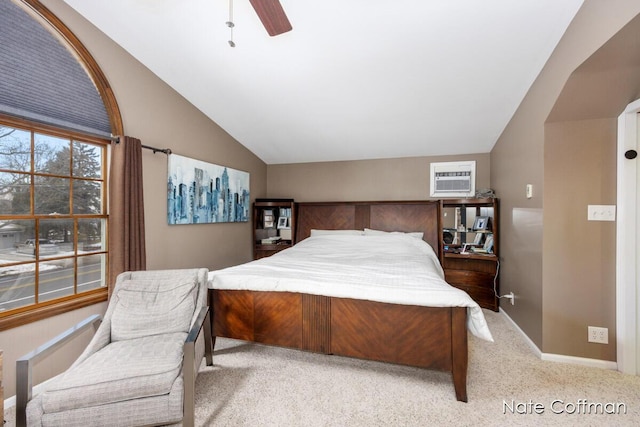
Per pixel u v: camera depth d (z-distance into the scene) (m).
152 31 2.17
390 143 3.82
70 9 2.00
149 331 1.75
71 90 2.03
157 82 2.69
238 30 2.09
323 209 4.39
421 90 2.66
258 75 2.61
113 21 2.10
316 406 1.65
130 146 2.29
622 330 1.96
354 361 2.15
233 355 2.25
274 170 4.79
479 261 3.54
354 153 4.20
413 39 2.04
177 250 2.95
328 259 2.83
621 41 1.43
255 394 1.76
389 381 1.89
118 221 2.21
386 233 3.88
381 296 1.79
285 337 2.04
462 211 3.79
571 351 2.11
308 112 3.22
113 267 2.21
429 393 1.77
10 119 1.73
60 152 2.04
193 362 1.41
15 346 1.73
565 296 2.11
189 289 1.94
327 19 1.91
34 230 1.91
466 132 3.37
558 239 2.12
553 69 1.98
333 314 1.93
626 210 1.94
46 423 1.24
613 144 2.01
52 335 1.92
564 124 2.10
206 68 2.56
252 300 2.11
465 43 2.04
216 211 3.52
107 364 1.42
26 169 1.86
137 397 1.33
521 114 2.64
